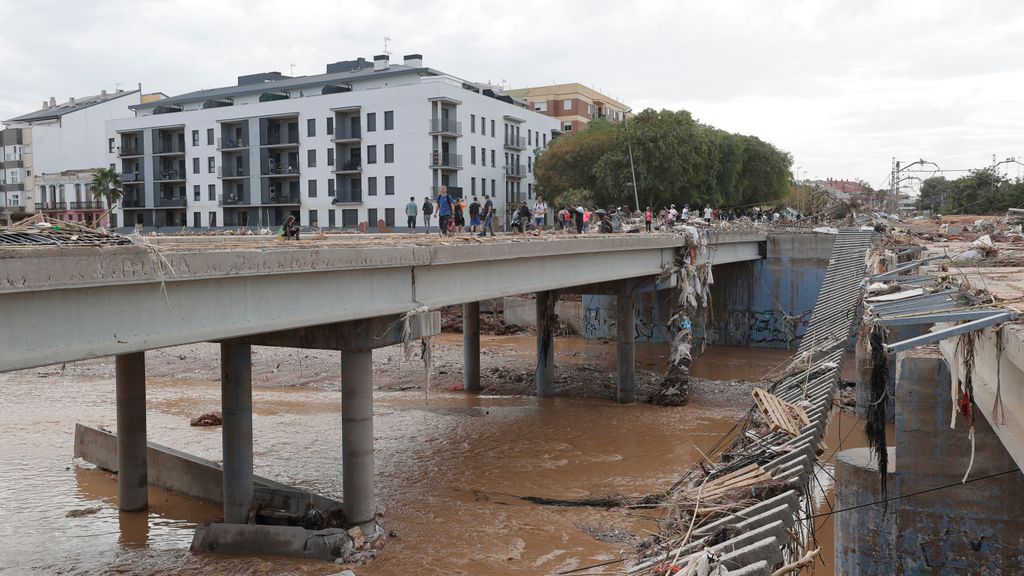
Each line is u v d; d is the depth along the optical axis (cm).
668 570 839
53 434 3148
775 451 1250
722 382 4112
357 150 8444
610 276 3356
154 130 9488
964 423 1459
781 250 5375
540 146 10294
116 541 2044
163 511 2277
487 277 2466
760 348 5431
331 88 8938
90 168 10769
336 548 1906
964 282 1284
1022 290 1198
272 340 2031
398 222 8225
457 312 6181
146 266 1291
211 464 2370
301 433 3112
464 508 2277
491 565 1881
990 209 6581
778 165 8725
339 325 1972
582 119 12544
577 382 4053
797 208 9694
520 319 5831
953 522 1475
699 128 7669
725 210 8438
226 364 2023
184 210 9544
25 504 2331
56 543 2030
